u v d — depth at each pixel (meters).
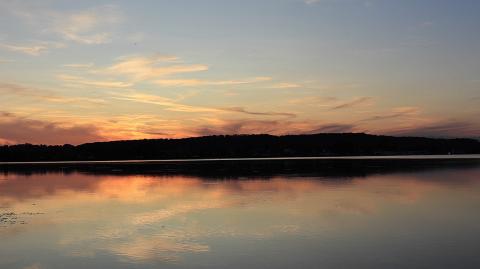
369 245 14.24
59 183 39.12
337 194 26.78
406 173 44.50
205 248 14.23
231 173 48.44
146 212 21.30
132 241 15.32
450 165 61.72
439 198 24.58
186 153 161.38
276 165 68.94
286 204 22.88
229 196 26.75
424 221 17.98
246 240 15.16
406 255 13.08
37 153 159.75
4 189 33.88
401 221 18.02
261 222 18.12
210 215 20.03
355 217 18.95
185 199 25.78
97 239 15.73
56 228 17.73
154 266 12.52
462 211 20.22
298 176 41.75
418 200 23.84
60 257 13.59
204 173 49.22
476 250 13.50
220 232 16.44
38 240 15.73
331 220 18.34
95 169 65.69
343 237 15.36
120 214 20.88
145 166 73.94
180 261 12.92
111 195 28.73
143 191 30.78
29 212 21.91
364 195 26.11
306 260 12.77
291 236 15.62
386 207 21.53
